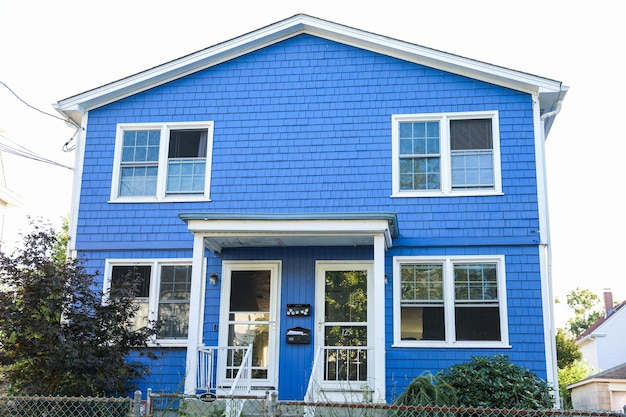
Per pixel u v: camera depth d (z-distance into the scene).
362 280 13.12
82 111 14.38
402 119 13.66
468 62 13.48
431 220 13.10
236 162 13.86
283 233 11.99
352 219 11.79
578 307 62.47
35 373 11.13
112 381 11.19
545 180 13.06
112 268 13.70
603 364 39.03
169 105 14.31
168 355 13.16
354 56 14.08
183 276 13.54
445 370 12.16
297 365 12.83
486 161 13.31
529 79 13.25
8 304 10.99
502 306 12.60
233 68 14.34
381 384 11.17
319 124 13.84
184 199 13.77
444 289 12.81
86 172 14.12
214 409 10.08
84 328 11.40
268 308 13.20
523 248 12.81
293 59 14.24
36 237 11.79
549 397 11.37
